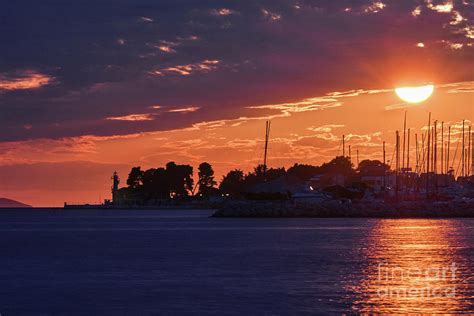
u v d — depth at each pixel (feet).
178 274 302.66
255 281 278.46
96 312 219.61
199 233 615.57
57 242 517.14
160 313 216.95
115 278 291.17
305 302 231.91
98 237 579.07
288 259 363.35
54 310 223.92
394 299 237.04
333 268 321.11
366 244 464.65
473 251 408.87
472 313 215.72
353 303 230.07
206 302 232.73
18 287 267.80
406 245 454.40
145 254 399.24
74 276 298.56
